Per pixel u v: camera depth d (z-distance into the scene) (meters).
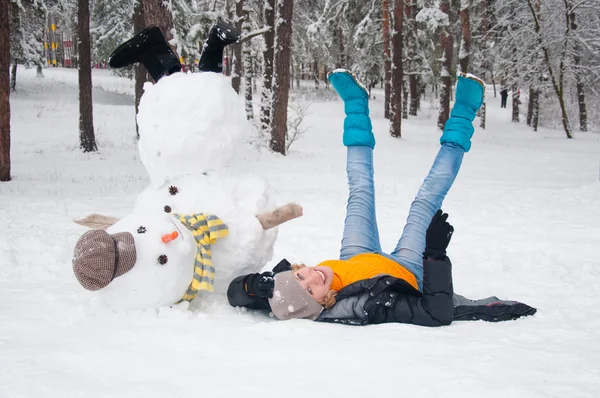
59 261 6.12
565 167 20.06
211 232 4.18
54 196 11.27
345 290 4.07
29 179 13.95
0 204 9.90
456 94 5.10
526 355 3.10
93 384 2.74
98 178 14.88
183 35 17.83
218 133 4.43
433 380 2.71
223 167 4.55
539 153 24.52
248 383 2.71
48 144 21.55
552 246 7.41
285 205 4.38
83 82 20.17
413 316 3.97
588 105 40.34
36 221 8.41
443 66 30.25
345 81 5.14
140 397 2.58
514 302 4.31
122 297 3.91
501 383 2.66
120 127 25.83
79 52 20.08
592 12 30.94
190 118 4.35
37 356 3.13
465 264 6.61
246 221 4.36
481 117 34.53
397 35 26.70
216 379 2.78
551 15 31.12
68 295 4.64
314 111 35.00
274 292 4.05
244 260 4.38
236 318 4.07
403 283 4.01
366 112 5.18
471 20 37.91
